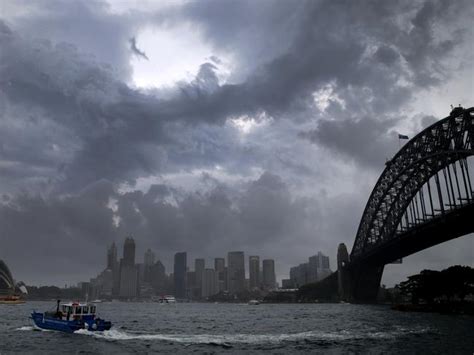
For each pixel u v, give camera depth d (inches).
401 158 6053.2
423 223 5191.9
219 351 1879.9
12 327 2824.8
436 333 2554.1
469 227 4714.6
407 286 6323.8
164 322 4188.0
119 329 2977.4
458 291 5408.5
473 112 4271.7
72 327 2439.7
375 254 7549.2
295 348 1964.8
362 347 1973.4
